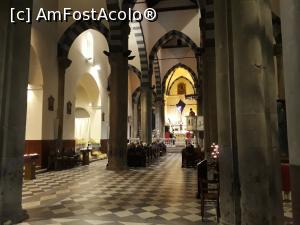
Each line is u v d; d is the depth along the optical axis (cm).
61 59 1584
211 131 1241
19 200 576
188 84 3988
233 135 510
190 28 2289
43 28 1441
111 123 1405
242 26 474
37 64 1388
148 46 2294
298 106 273
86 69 1914
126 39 1474
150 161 1719
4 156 539
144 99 2244
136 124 3094
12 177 556
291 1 281
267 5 502
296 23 276
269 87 482
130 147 1571
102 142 2161
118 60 1420
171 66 3000
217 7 567
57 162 1391
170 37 2320
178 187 941
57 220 573
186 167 1490
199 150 1527
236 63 480
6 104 550
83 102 2170
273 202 457
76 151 1777
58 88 1580
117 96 1407
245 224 457
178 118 3909
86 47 1920
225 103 534
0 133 539
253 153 453
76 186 959
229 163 511
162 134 2903
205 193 594
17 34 583
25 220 572
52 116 1510
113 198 776
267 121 464
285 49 291
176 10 2309
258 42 467
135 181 1063
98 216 603
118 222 561
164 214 619
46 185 978
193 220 575
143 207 680
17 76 581
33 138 1398
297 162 273
